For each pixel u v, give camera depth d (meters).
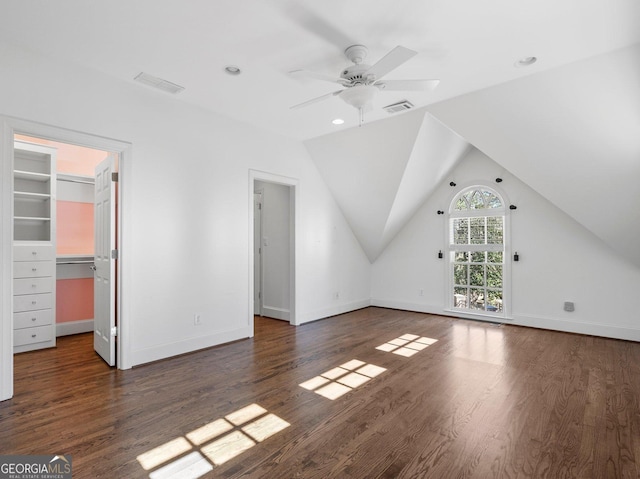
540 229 4.75
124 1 2.10
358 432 2.16
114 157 3.28
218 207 3.96
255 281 5.76
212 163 3.90
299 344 4.05
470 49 2.67
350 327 4.88
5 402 2.55
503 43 2.59
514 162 3.96
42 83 2.72
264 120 4.16
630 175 3.43
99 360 3.46
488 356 3.60
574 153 3.53
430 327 4.85
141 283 3.32
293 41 2.55
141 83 3.22
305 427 2.22
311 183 5.24
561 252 4.61
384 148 4.45
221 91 3.38
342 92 2.59
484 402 2.55
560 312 4.61
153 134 3.40
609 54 2.71
